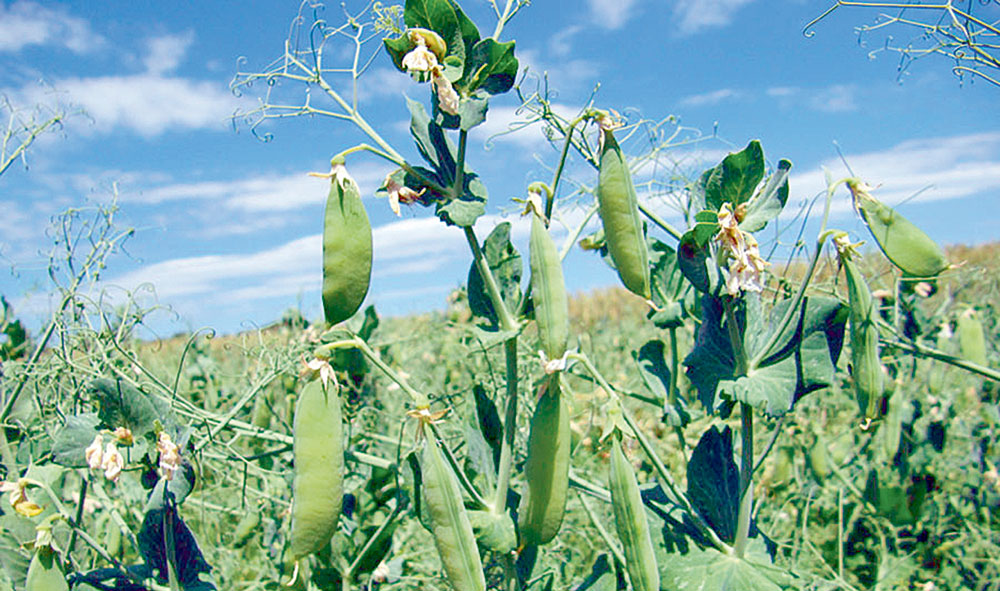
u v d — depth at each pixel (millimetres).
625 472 280
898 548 485
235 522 538
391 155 308
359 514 451
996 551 462
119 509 473
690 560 316
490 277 319
